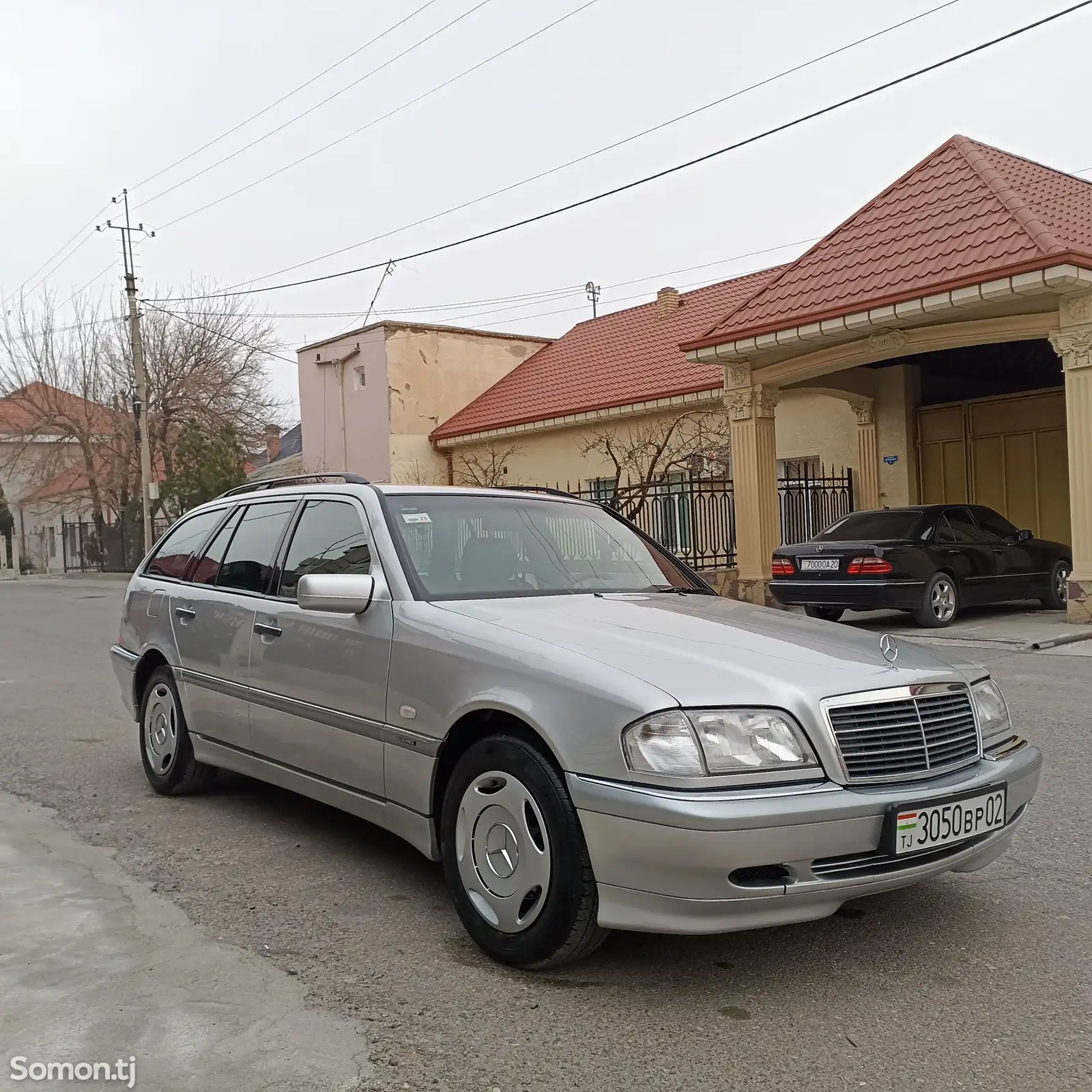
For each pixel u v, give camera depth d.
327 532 4.92
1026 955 3.67
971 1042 3.06
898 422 17.53
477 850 3.70
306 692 4.62
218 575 5.62
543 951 3.45
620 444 21.05
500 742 3.61
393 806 4.16
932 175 14.89
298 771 4.75
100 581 34.69
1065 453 16.30
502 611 4.11
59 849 4.96
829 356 14.26
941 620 12.71
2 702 9.29
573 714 3.40
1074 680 8.97
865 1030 3.14
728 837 3.12
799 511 17.27
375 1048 3.04
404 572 4.34
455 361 26.92
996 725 3.94
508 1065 2.95
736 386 15.43
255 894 4.34
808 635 3.98
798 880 3.21
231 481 33.50
